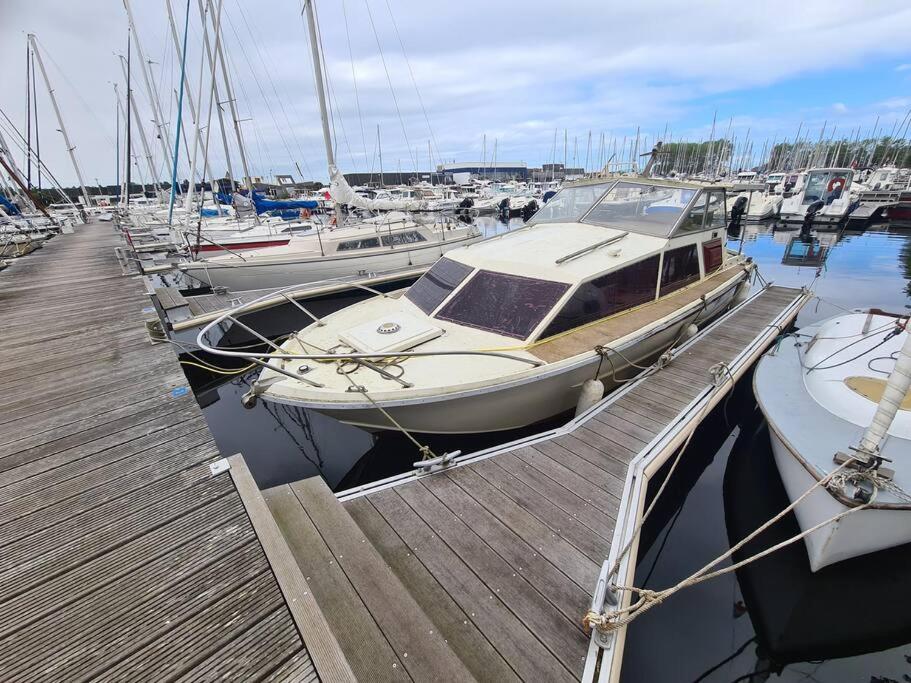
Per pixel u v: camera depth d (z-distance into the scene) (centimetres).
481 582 256
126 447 309
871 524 284
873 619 295
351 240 1042
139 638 183
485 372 390
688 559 351
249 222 1532
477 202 3497
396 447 485
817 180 1972
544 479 338
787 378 432
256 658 176
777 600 311
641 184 625
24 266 1072
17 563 217
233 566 215
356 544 260
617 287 505
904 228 1936
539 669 212
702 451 491
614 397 456
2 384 408
